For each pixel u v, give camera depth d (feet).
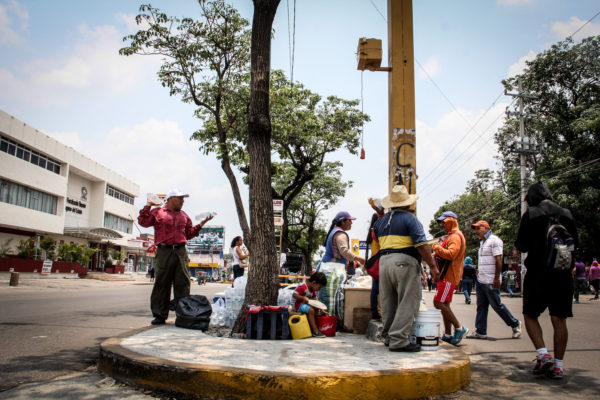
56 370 13.70
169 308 21.36
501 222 105.29
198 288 87.40
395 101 19.69
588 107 89.92
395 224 15.24
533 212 14.64
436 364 12.56
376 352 14.46
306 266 124.47
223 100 39.88
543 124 93.71
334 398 10.43
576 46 90.94
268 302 18.26
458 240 19.21
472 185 149.79
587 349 19.19
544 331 24.99
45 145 109.40
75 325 23.81
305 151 73.05
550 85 95.81
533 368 15.43
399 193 15.38
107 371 12.78
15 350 16.67
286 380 10.45
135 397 10.91
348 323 20.81
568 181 83.35
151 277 140.15
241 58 38.70
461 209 148.56
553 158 89.15
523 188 82.58
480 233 22.66
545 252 14.10
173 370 11.13
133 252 184.85
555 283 14.01
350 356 13.56
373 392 10.71
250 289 18.29
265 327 18.03
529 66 96.32
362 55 20.49
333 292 21.20
